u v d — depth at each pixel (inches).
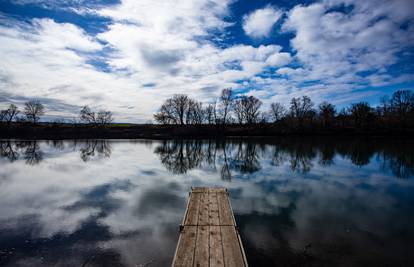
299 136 2682.1
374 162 1088.8
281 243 348.8
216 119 3277.6
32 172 872.9
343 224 420.2
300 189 647.8
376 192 626.5
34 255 323.9
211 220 350.0
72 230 399.2
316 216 455.5
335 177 797.9
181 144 1974.7
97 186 677.9
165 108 3361.2
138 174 839.1
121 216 458.0
